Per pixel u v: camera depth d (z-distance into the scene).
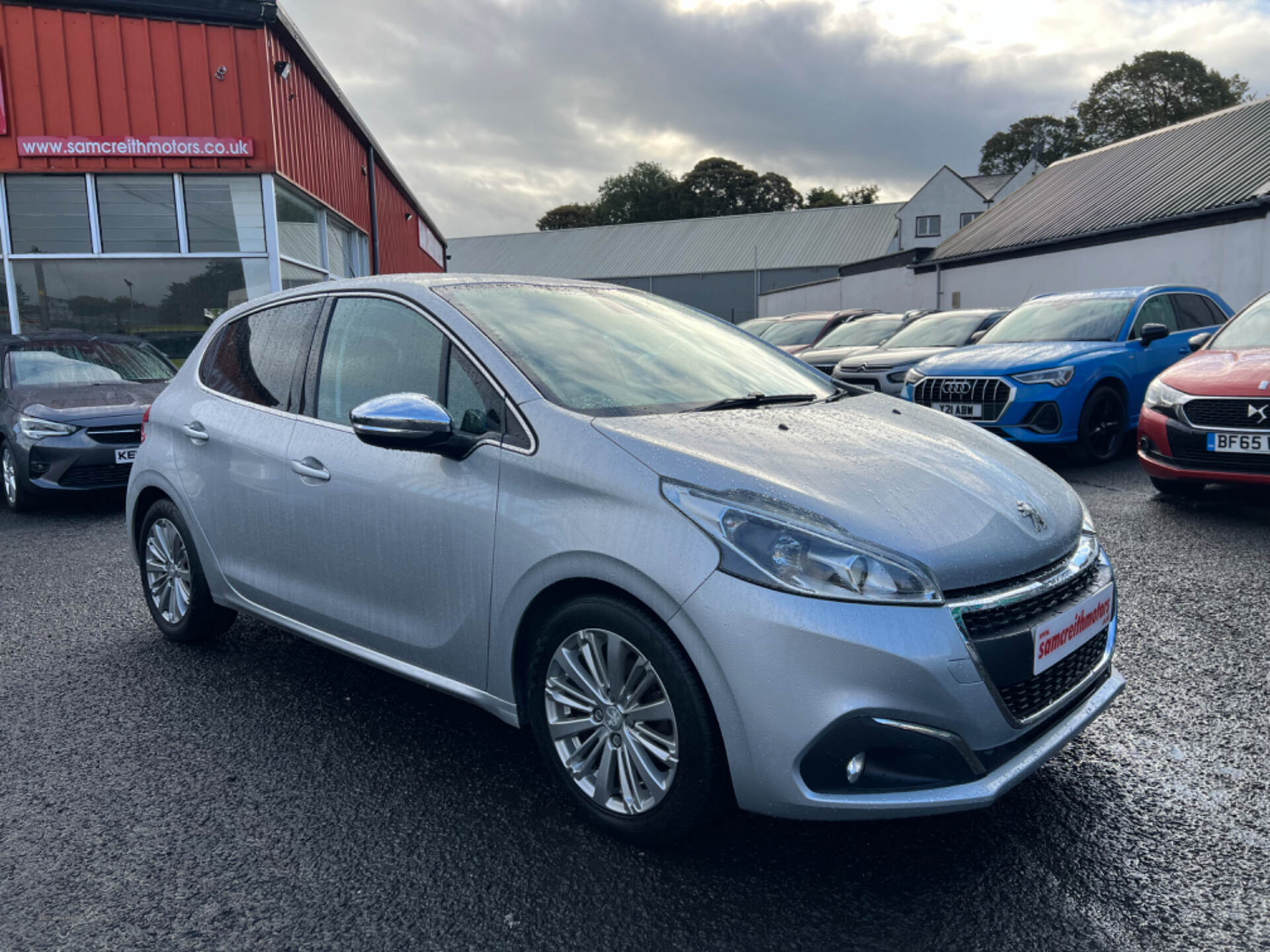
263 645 4.06
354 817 2.57
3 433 7.55
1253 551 5.02
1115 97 66.38
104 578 5.29
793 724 2.03
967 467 2.57
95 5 11.34
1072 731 2.34
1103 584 2.54
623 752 2.37
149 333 12.23
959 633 2.07
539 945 2.02
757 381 3.16
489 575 2.54
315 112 14.45
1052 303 9.43
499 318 2.90
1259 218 15.79
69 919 2.14
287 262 13.12
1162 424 6.04
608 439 2.39
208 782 2.79
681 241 60.41
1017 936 2.02
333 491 3.00
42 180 11.76
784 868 2.30
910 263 27.55
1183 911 2.09
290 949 2.02
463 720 3.23
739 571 2.08
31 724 3.24
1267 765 2.73
